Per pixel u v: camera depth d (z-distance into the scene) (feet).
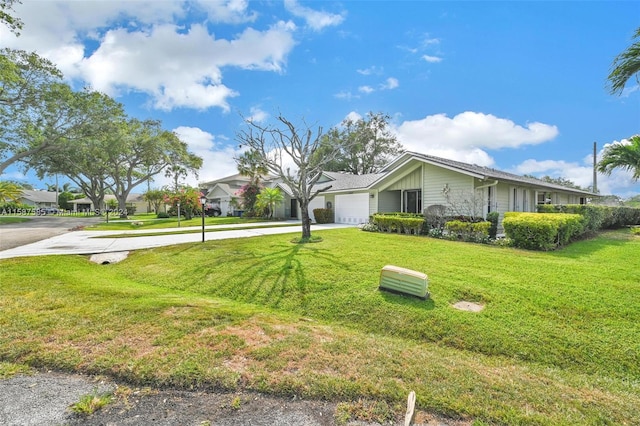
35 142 81.66
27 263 22.08
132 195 198.18
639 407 8.14
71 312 12.87
